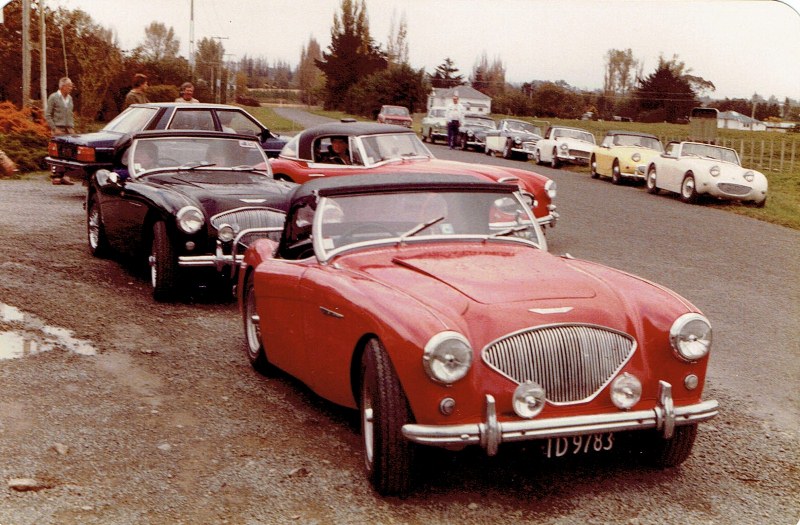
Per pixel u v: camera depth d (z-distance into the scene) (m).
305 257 5.42
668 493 4.20
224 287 8.87
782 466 4.60
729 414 5.40
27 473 4.22
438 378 3.76
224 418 5.12
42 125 23.19
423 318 3.89
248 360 6.36
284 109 66.50
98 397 5.39
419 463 4.49
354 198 5.13
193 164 9.20
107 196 9.19
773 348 6.94
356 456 4.59
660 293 4.40
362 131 11.12
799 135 49.34
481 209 5.30
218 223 7.83
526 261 4.79
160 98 33.62
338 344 4.44
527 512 3.95
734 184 17.91
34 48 32.25
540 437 3.84
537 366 3.93
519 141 30.55
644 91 70.75
